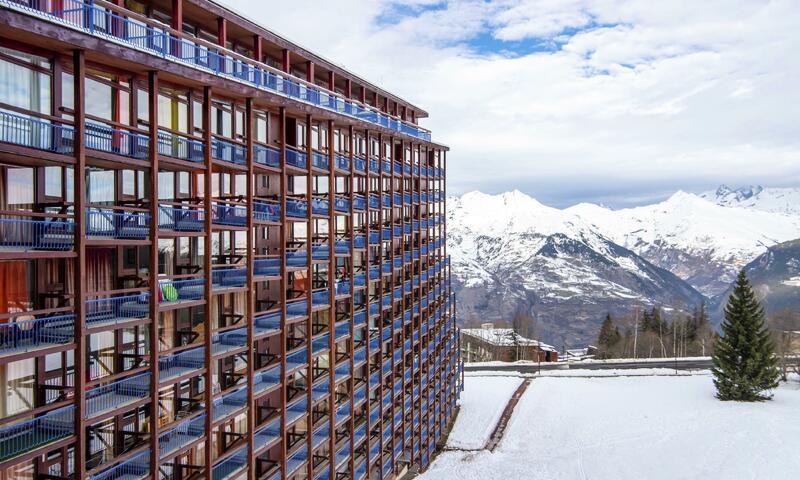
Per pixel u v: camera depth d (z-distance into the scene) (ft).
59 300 54.34
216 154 71.51
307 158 84.23
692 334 397.80
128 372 54.44
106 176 59.06
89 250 56.85
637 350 385.91
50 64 51.70
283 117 77.20
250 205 70.13
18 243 50.62
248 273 70.64
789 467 143.95
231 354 68.49
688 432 177.27
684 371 277.85
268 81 82.69
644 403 215.51
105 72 56.70
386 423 120.88
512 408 210.79
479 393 227.40
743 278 219.41
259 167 73.36
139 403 55.47
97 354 57.77
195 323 71.46
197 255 72.38
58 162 48.80
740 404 206.80
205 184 63.31
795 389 234.38
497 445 171.63
